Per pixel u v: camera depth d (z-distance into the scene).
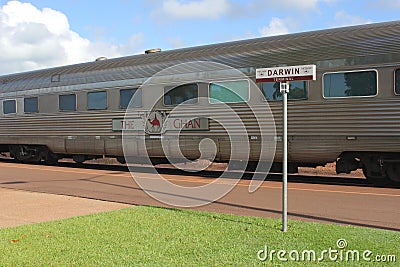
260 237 6.28
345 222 7.63
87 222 7.32
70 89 17.27
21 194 10.80
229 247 5.80
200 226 6.96
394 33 11.30
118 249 5.76
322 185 12.40
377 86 11.30
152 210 8.39
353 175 15.52
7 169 17.52
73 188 12.10
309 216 8.16
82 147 16.92
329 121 11.88
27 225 7.20
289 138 12.41
